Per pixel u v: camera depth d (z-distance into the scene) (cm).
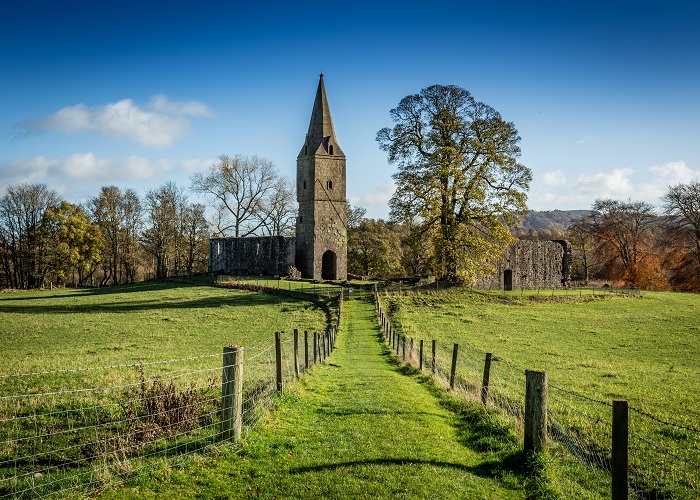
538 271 6912
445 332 3578
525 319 4319
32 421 1114
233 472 861
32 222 8094
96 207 8794
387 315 4253
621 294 6059
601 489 859
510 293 5744
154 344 2936
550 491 817
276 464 904
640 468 984
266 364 1703
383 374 1991
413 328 3631
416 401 1465
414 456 963
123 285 7894
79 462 895
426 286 5478
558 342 3247
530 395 941
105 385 1467
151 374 1691
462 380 1770
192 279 7481
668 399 1620
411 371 2108
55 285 8475
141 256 9888
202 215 9194
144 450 926
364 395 1522
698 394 1708
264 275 7412
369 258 9000
